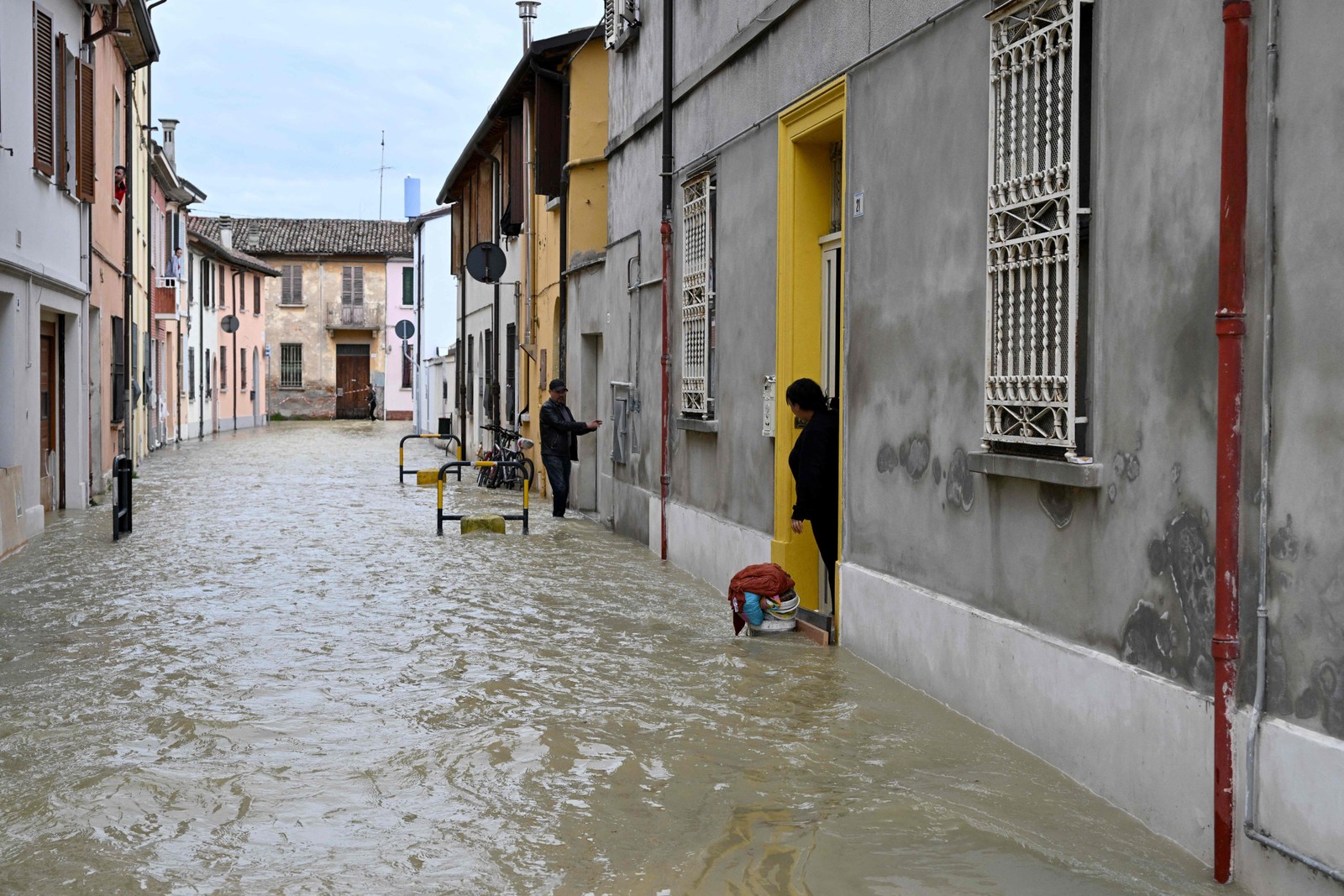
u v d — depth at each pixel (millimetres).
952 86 6980
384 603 10531
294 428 55719
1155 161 5109
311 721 6793
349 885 4594
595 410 18500
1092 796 5480
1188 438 4883
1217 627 4543
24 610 10203
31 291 15273
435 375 45312
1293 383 4266
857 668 8031
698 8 12086
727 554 11133
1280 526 4320
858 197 8344
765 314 10328
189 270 44000
